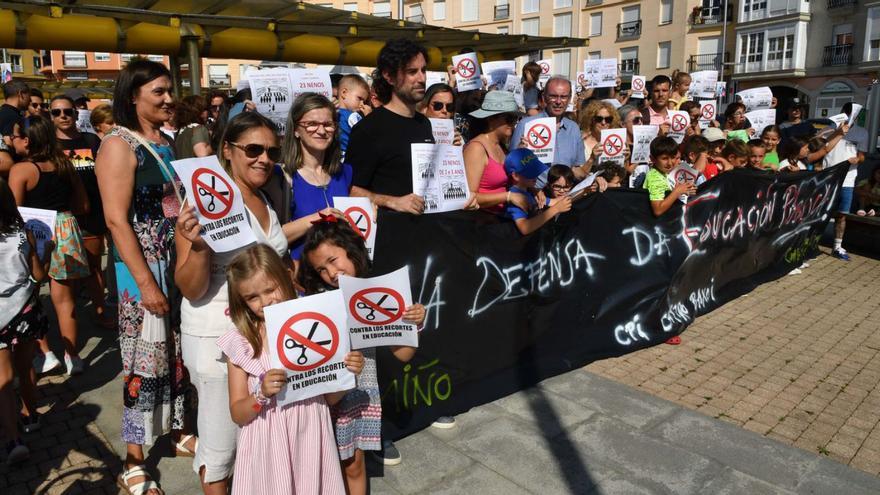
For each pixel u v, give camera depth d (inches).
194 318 95.0
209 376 94.4
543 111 262.1
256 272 81.8
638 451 133.4
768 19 1542.8
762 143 265.4
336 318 82.9
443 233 138.1
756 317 226.4
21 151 185.0
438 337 141.6
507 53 514.3
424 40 421.7
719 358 188.7
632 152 240.4
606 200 180.4
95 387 166.2
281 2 343.6
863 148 310.7
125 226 106.7
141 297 108.7
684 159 246.1
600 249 180.5
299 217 118.6
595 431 141.2
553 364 171.0
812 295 254.1
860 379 175.6
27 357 138.1
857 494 120.8
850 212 344.8
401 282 97.6
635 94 430.9
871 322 222.5
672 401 158.2
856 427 148.9
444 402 145.0
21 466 128.2
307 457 87.5
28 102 253.0
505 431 140.5
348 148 138.5
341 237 96.5
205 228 88.8
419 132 139.6
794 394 165.6
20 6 220.8
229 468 97.0
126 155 107.7
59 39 265.1
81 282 232.5
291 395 81.8
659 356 188.9
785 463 130.8
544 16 1891.0
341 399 98.3
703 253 217.5
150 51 302.4
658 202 189.3
